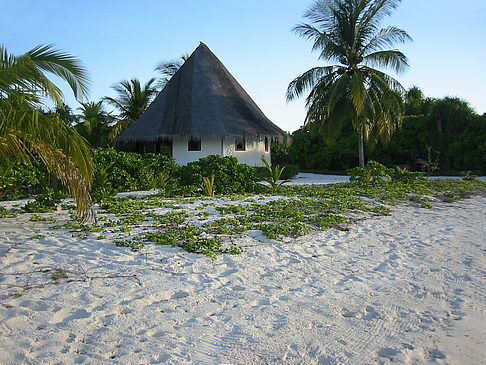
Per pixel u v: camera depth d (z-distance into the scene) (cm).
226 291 469
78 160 690
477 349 353
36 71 674
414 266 609
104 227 754
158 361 316
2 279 471
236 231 741
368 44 2559
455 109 2975
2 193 1177
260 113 2722
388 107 2511
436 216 1062
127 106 3422
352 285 512
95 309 401
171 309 412
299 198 1236
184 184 1402
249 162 2494
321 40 2469
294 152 3938
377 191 1435
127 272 512
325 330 382
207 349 339
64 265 528
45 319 374
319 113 2558
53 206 989
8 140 624
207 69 2603
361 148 2641
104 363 309
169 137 2294
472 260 644
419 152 3197
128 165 1422
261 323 391
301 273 552
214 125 2291
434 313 429
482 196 1532
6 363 302
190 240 650
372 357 336
